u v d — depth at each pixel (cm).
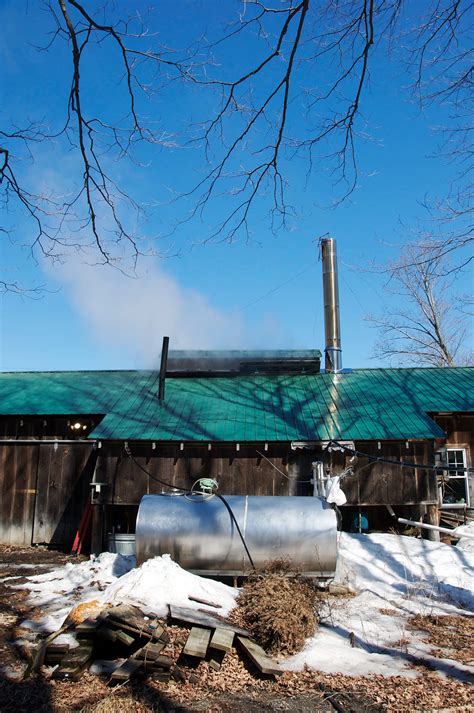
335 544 983
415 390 1698
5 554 1462
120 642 657
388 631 802
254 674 638
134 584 812
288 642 704
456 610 913
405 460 1459
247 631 721
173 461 1480
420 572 1106
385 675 641
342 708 557
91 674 613
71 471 1609
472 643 753
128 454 1477
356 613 891
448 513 1549
